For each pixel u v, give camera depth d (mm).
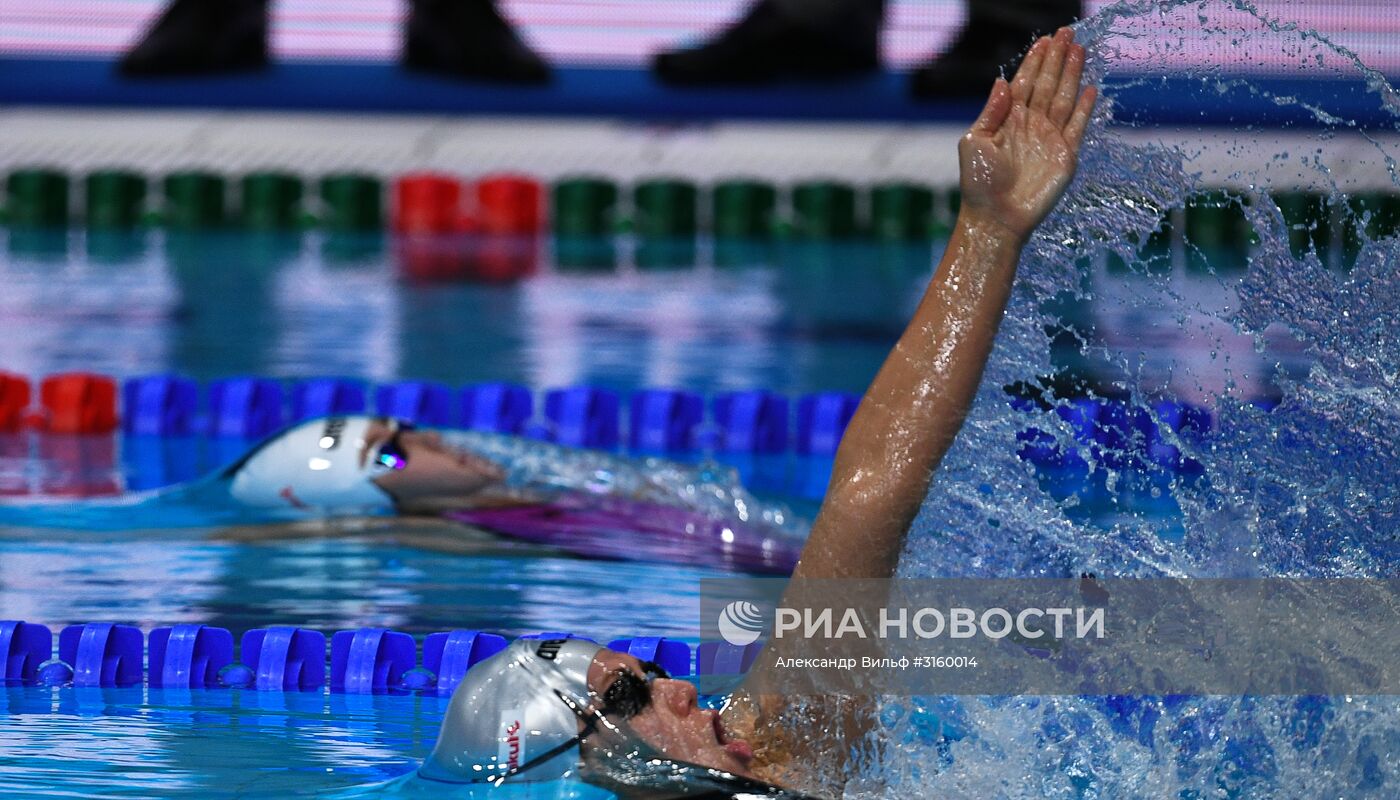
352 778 10164
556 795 8953
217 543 16891
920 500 9383
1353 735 9461
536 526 17609
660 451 23891
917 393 9344
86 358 28438
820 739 9508
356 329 32375
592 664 9242
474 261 44656
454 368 28156
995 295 9297
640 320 34312
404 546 16781
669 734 9125
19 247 45625
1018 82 9523
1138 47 10211
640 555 16672
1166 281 12766
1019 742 9711
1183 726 9812
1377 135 43062
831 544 9453
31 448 23047
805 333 32688
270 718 11703
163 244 47125
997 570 10000
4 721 11484
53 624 13773
